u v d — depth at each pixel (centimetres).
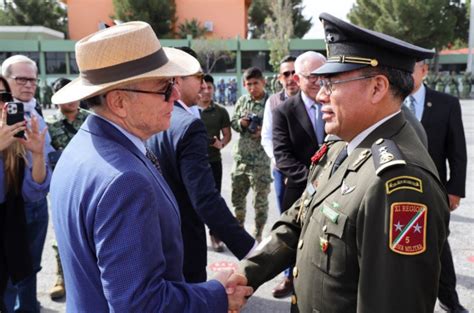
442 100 324
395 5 3506
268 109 410
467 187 646
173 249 144
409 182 130
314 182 181
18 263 258
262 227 454
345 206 142
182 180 232
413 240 127
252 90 475
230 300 159
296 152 333
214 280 151
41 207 312
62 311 336
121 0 4075
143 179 128
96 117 146
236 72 3688
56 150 357
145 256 123
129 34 138
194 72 149
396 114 152
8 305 293
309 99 329
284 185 387
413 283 127
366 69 147
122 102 141
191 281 247
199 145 229
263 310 334
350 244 140
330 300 146
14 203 256
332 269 145
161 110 146
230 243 227
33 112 345
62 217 136
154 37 146
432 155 324
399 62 146
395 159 133
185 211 239
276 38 3550
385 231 129
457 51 4066
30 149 268
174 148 229
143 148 151
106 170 129
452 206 329
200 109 482
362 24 3800
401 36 3578
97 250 124
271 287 370
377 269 130
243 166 455
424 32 3522
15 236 257
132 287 120
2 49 3338
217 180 475
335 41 152
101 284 131
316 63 316
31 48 3369
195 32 4191
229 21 4341
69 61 3428
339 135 161
